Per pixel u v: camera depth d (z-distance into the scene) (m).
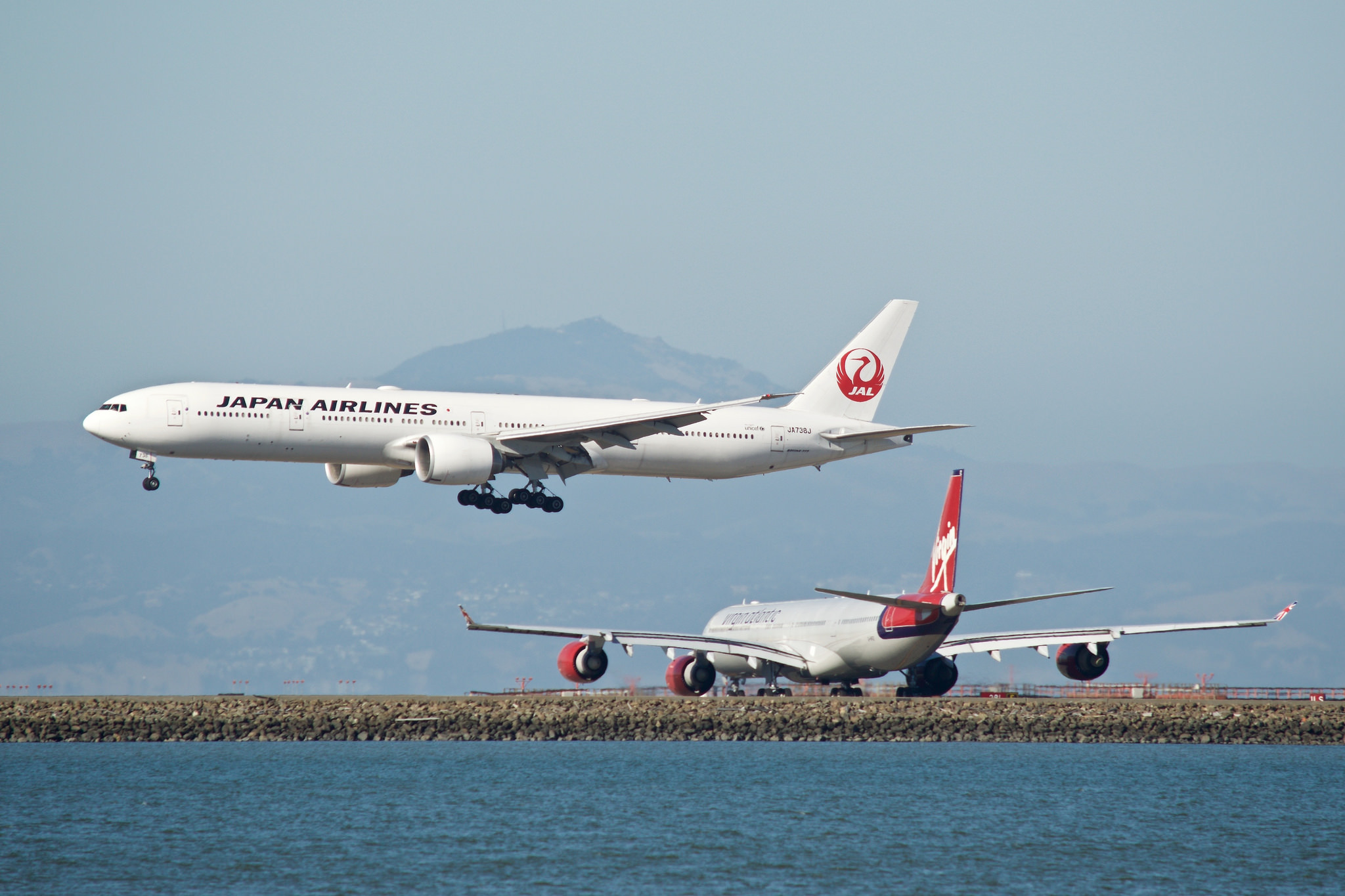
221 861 149.50
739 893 137.62
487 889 138.12
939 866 150.12
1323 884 143.88
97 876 142.50
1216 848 160.88
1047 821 176.12
